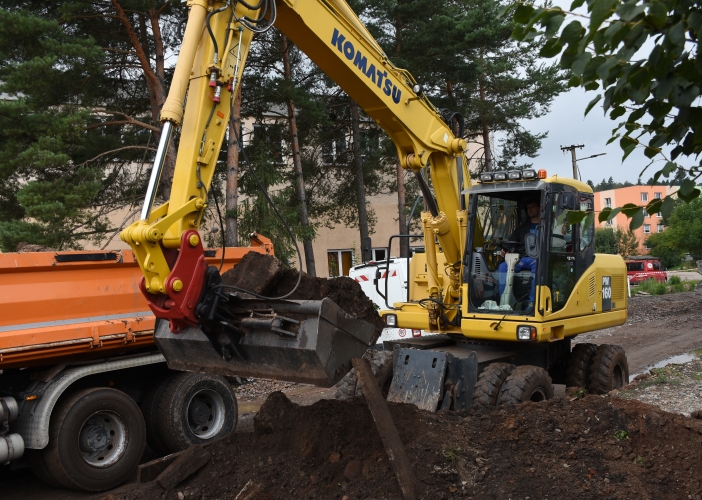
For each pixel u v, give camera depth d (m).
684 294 25.19
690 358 11.75
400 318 7.66
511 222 7.40
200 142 4.47
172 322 4.37
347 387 6.91
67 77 12.77
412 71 18.52
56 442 5.61
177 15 15.09
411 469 4.11
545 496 4.12
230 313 4.34
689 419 4.89
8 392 5.69
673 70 2.29
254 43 17.45
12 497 5.83
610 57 2.29
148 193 4.15
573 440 4.81
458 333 7.32
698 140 2.40
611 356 8.12
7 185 13.20
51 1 13.23
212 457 4.81
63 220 12.59
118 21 14.72
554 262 6.80
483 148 23.73
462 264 7.06
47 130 12.30
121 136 15.75
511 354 7.07
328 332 4.04
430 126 7.09
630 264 40.19
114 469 5.95
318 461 4.57
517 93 22.70
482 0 20.52
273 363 4.20
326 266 25.12
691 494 4.12
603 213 2.56
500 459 4.50
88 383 6.21
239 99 15.21
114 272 6.30
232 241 14.90
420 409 5.36
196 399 6.95
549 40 2.41
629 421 4.94
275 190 18.36
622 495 4.14
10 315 5.39
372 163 21.27
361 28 6.32
